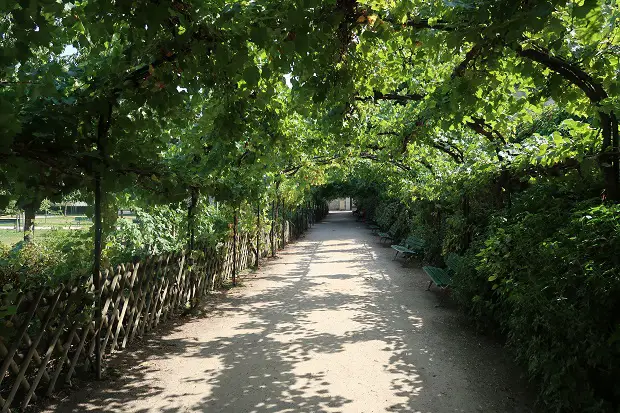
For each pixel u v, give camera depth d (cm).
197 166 613
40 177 341
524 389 413
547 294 358
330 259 1427
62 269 491
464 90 355
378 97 642
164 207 722
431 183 930
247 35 289
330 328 631
